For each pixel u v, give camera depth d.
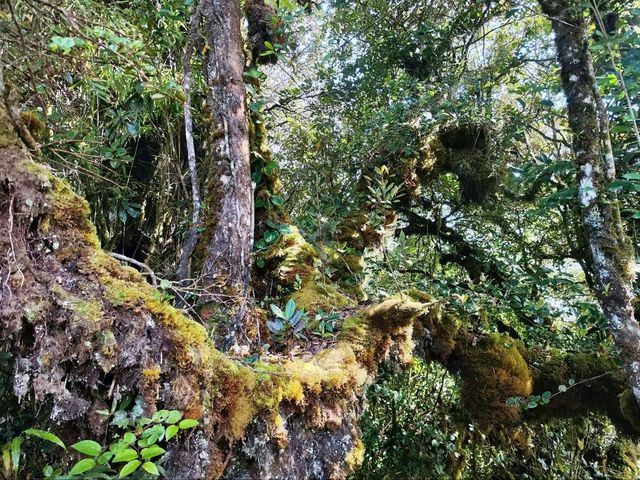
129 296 1.06
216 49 1.95
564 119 3.24
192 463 1.10
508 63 4.01
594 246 2.15
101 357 0.99
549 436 4.25
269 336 1.85
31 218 1.00
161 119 2.99
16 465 1.31
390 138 3.34
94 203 2.89
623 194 2.28
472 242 4.52
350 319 1.88
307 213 3.04
